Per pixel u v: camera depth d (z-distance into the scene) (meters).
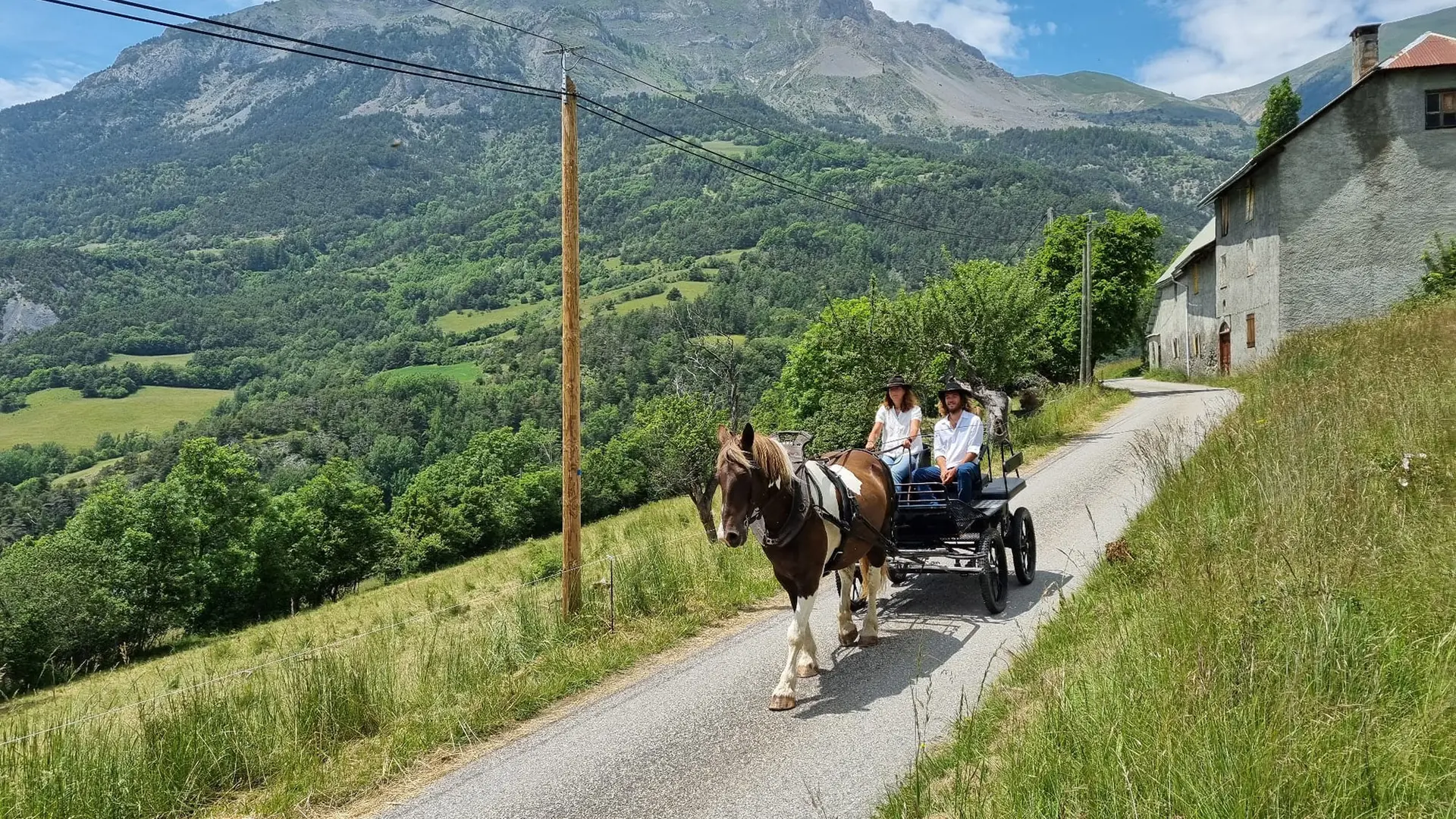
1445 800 3.51
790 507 6.73
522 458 69.44
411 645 10.58
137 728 7.02
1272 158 29.34
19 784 6.01
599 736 6.70
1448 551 5.73
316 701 7.48
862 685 7.03
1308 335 22.58
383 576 51.12
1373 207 27.75
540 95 11.27
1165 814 3.74
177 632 40.59
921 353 21.92
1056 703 4.98
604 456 63.03
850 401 22.91
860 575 9.59
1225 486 9.46
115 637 33.88
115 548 37.59
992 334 21.89
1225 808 3.62
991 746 5.29
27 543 36.97
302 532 45.53
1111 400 29.94
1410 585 5.41
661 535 18.69
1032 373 28.00
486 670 8.61
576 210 11.28
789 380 54.84
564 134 11.27
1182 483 10.24
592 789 5.77
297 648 20.84
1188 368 42.50
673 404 56.88
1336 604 5.06
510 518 59.28
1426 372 11.70
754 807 5.21
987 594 8.37
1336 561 5.98
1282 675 4.53
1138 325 53.47
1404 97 27.39
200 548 41.12
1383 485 7.51
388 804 6.01
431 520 55.38
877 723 6.22
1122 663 5.28
